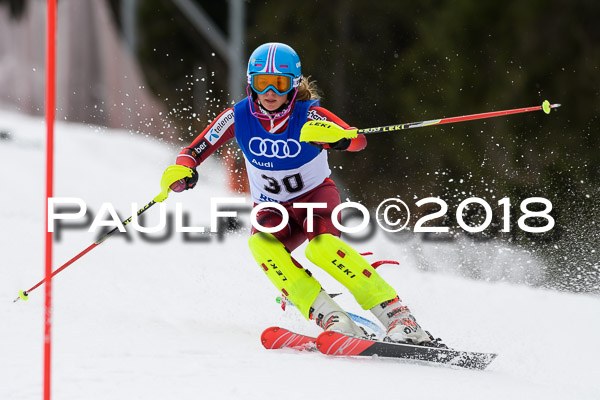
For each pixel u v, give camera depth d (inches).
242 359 500.4
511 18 2719.0
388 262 570.6
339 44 3282.5
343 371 478.9
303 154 583.2
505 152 2608.3
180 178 571.5
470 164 2652.6
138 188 1457.9
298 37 3348.9
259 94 557.9
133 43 3065.9
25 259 829.2
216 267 883.4
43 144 1708.9
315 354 527.2
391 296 554.3
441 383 463.5
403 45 3230.8
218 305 697.0
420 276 1017.5
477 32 2760.8
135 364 475.2
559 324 741.9
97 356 490.6
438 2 3112.7
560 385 492.7
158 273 821.2
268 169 590.6
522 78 2642.7
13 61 2440.9
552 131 2591.0
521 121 2620.6
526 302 858.8
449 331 679.1
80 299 671.1
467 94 2731.3
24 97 2423.7
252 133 581.6
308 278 565.0
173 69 3572.8
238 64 2322.8
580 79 2600.9
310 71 3289.9
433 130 2751.0
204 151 590.2
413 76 2923.2
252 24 3513.8
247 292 764.6
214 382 441.4
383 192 2748.5
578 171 2506.2
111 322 594.6
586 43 2620.6
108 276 781.9
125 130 2415.1
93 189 1402.6
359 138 569.0
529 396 447.5
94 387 424.2
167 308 668.1
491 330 692.1
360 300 557.9
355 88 3223.4
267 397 415.8
